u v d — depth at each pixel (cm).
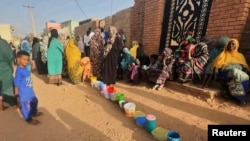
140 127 331
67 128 332
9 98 417
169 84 550
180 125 335
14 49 1161
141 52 664
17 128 333
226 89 427
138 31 805
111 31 595
